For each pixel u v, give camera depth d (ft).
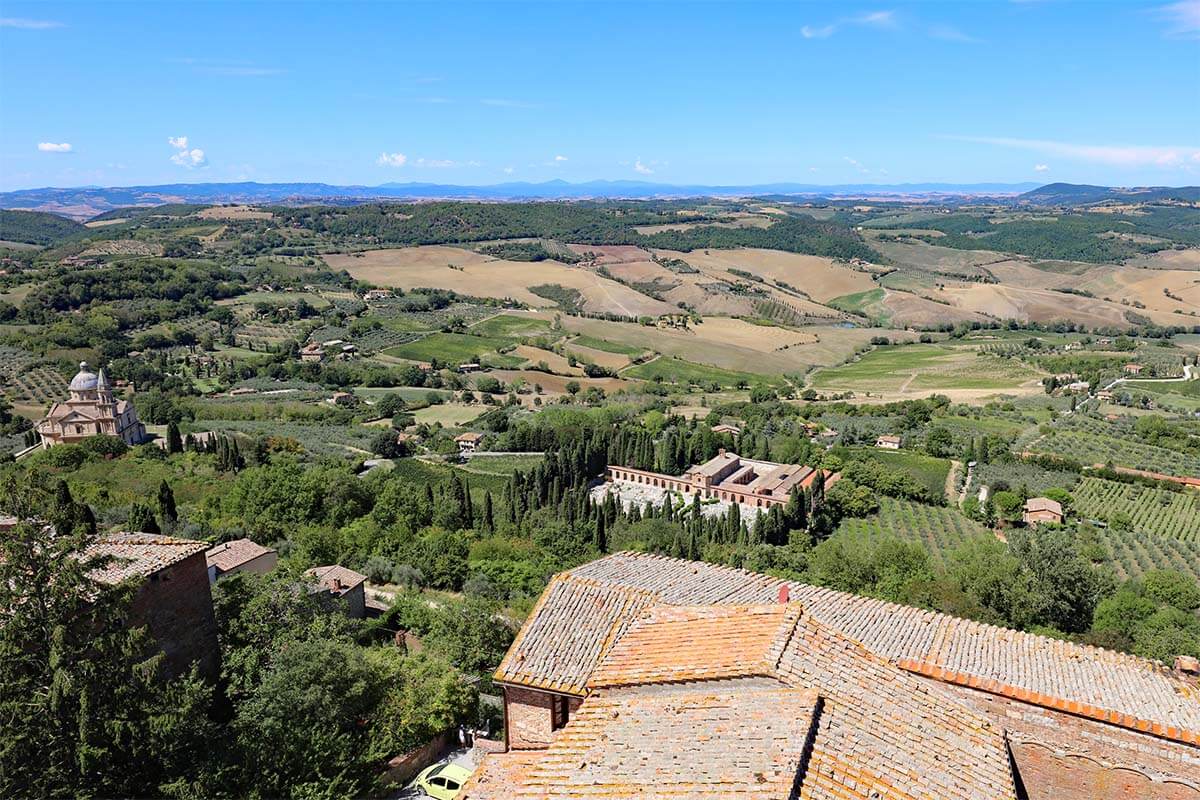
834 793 46.47
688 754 50.67
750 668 57.77
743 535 288.71
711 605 70.59
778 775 46.21
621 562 90.84
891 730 54.75
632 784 48.49
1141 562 274.98
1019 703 61.00
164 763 81.10
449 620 142.82
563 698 67.72
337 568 180.86
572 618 73.61
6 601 75.36
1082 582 163.94
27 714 73.05
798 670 57.98
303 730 90.43
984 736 57.93
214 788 79.97
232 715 105.81
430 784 95.14
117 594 83.61
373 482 293.02
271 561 193.16
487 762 69.87
